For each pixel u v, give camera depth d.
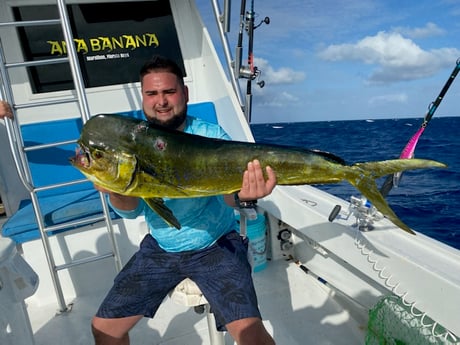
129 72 2.52
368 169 0.96
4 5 2.23
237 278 1.20
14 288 1.14
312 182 0.98
